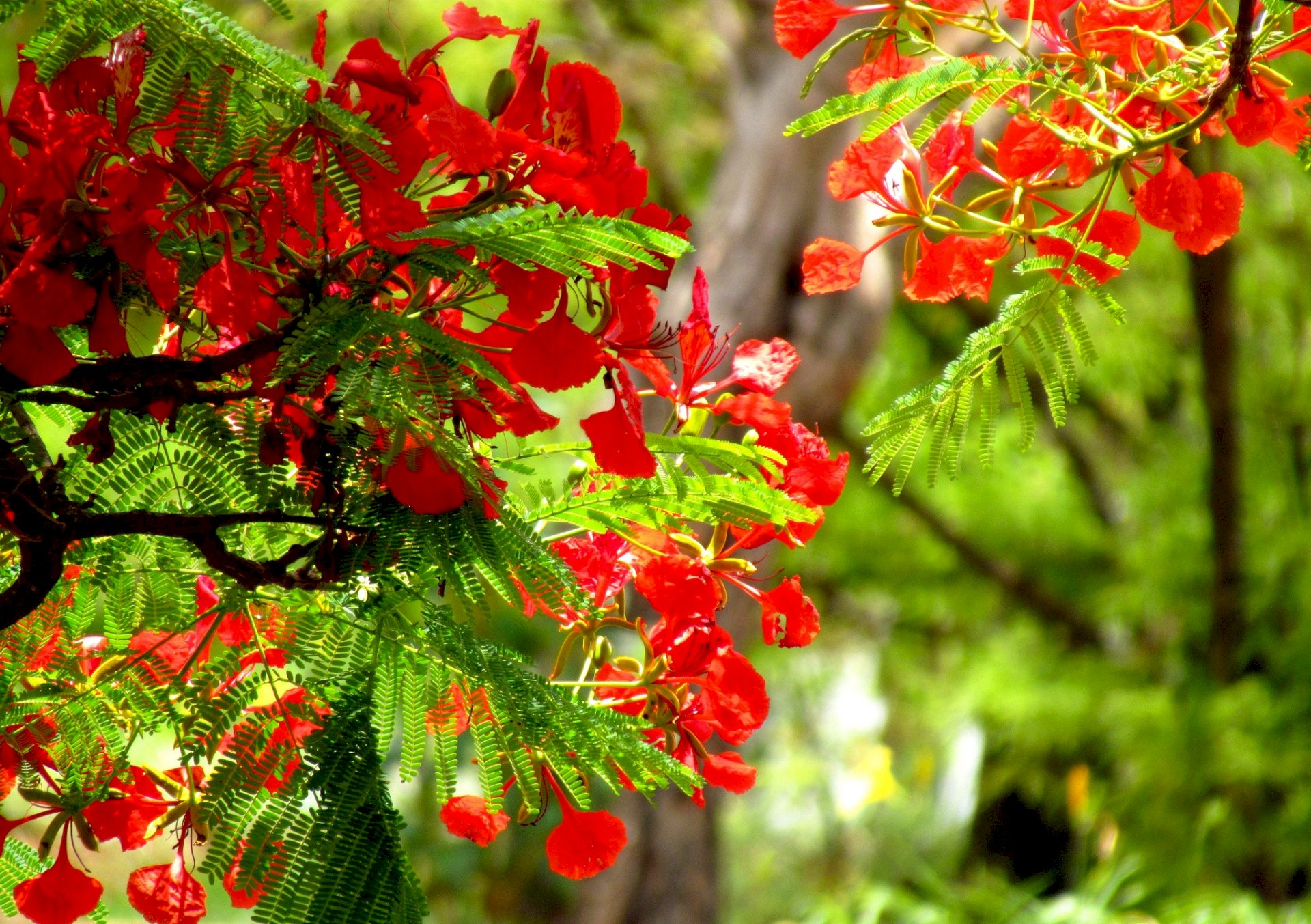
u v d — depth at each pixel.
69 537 1.19
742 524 1.29
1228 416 5.27
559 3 5.75
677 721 1.30
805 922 4.48
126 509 1.24
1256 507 5.75
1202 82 1.34
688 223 1.25
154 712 1.25
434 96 1.19
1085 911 4.16
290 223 1.19
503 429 1.23
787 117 3.75
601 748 1.23
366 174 1.18
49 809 1.25
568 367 1.21
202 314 1.25
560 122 1.23
